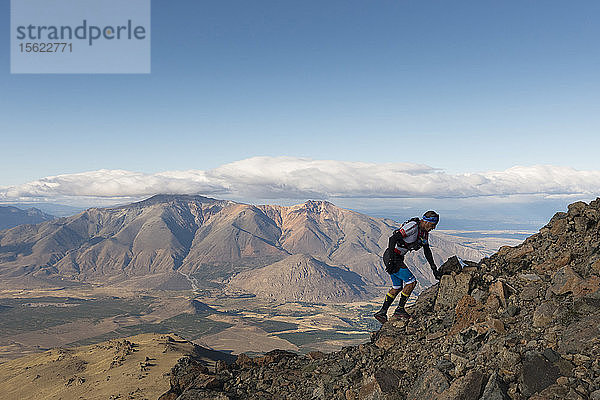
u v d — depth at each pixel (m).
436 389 7.38
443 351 8.88
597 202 12.30
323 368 11.07
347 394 9.09
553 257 11.44
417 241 11.45
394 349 10.36
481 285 11.16
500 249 13.25
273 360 13.32
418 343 9.98
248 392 11.20
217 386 11.88
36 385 87.12
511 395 6.57
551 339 7.42
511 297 9.89
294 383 10.97
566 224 12.41
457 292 11.20
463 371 7.59
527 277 10.78
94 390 68.75
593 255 10.10
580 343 6.97
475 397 6.80
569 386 6.21
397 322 11.63
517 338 7.89
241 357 13.68
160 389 57.62
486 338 8.53
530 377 6.58
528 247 12.38
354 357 10.88
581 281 8.86
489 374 7.19
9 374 103.38
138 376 70.69
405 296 11.74
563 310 8.16
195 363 14.01
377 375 8.78
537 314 8.30
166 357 89.81
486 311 9.65
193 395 11.24
